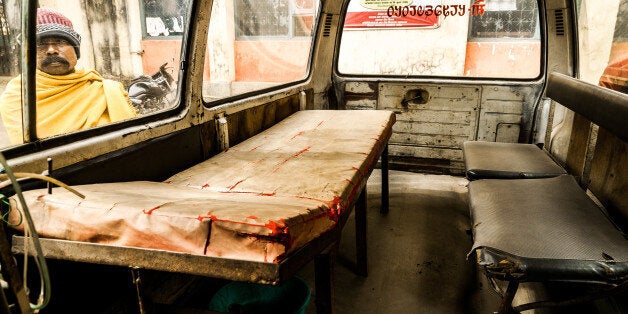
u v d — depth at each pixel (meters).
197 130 2.17
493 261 1.44
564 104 2.57
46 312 1.36
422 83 3.92
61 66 1.79
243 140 2.66
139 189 1.44
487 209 1.87
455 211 3.32
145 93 5.20
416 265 2.53
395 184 3.92
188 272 1.05
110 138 1.59
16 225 1.14
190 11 1.97
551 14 3.35
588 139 2.32
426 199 3.56
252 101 2.72
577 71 3.44
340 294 2.25
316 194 1.49
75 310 1.48
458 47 6.80
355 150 2.12
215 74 8.21
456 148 3.99
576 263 1.39
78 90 1.88
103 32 7.90
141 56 8.00
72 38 1.81
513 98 3.68
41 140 1.36
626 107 1.66
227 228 1.01
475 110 3.83
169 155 1.95
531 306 1.51
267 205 1.22
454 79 3.85
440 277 2.39
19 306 0.89
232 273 1.02
